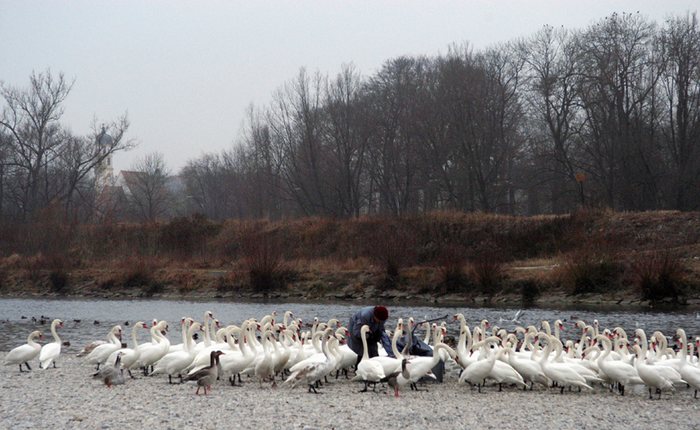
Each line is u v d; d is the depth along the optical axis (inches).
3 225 3048.7
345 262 2470.5
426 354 925.2
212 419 642.8
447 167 3267.7
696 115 2817.4
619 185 2896.2
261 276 2357.3
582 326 986.7
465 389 832.9
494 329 1058.1
